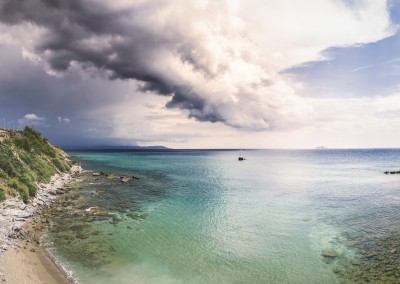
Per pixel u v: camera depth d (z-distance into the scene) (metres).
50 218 31.31
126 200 42.03
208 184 60.84
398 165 127.81
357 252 24.11
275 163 143.88
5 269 17.72
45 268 19.47
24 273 17.95
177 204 40.62
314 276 20.11
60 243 24.39
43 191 42.19
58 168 64.81
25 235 24.80
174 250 24.14
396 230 29.70
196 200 43.66
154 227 29.89
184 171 88.88
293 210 38.19
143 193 48.03
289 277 19.98
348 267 21.41
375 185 62.62
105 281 18.48
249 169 102.00
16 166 40.66
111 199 42.31
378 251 24.23
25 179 37.97
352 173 89.94
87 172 75.19
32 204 34.22
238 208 38.94
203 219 33.38
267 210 38.06
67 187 50.31
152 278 19.23
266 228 30.39
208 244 25.69
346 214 36.25
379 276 19.94
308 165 128.25
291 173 88.69
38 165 50.31
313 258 23.00
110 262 21.30
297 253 23.97
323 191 53.84
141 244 25.12
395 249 24.56
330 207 40.12
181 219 33.16
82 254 22.42
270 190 54.47
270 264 21.92
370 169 106.12
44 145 70.62
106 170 86.62
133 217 33.16
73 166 82.44
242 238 27.34
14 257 19.77
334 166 122.06
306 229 30.14
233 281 19.33
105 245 24.45
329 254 23.69
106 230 28.27
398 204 42.28
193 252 23.88
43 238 25.22
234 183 63.28
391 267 21.23
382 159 185.75
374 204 42.25
